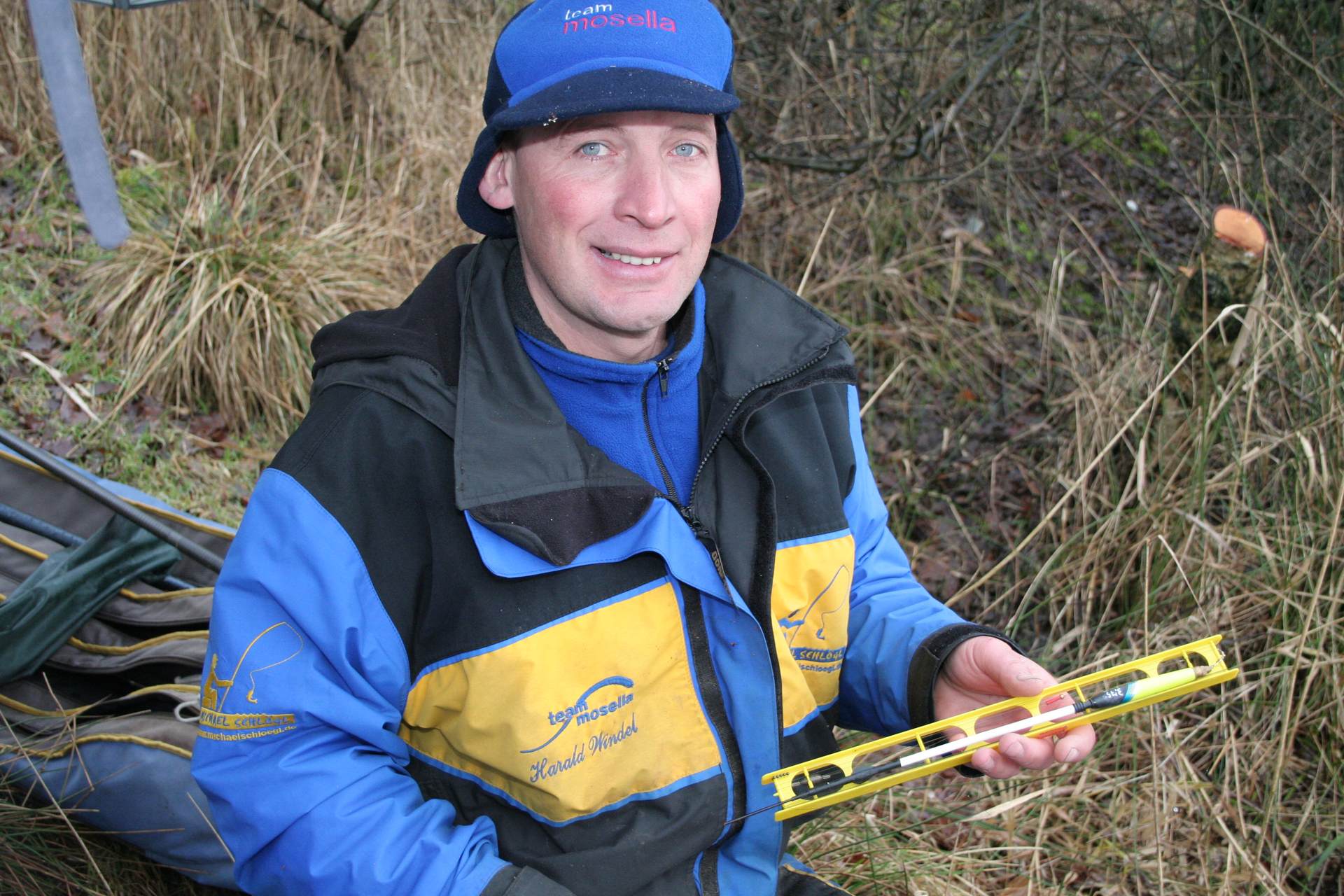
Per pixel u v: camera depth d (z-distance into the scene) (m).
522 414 1.42
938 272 4.59
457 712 1.44
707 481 1.54
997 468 3.89
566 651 1.41
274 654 1.37
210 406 3.89
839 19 4.77
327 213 4.55
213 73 4.72
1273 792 2.54
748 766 1.51
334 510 1.37
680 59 1.36
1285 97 4.26
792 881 1.69
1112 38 4.63
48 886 2.07
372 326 1.47
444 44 5.09
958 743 1.40
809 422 1.61
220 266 3.96
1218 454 3.22
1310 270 3.59
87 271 4.00
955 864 2.49
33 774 2.14
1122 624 3.11
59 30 1.35
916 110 4.21
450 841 1.39
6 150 4.45
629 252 1.40
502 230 1.56
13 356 3.74
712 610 1.49
